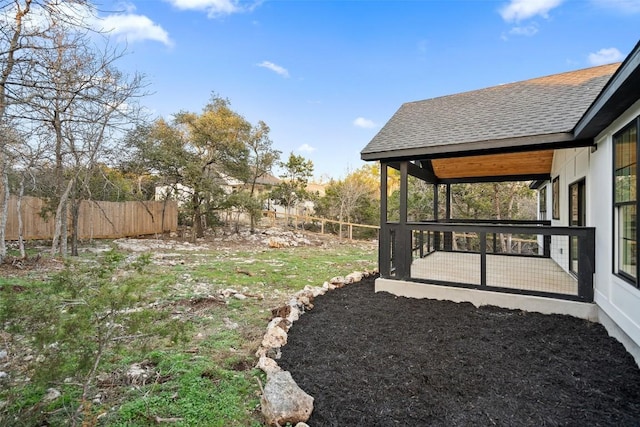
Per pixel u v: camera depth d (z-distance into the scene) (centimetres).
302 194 1970
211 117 1489
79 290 207
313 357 329
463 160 767
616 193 363
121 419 220
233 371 294
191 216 1473
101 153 923
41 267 725
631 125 317
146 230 1488
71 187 908
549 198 879
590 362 317
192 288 604
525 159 766
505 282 534
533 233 466
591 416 237
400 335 386
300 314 461
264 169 1738
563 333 386
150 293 546
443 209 1659
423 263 718
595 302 425
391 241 601
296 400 232
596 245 423
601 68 627
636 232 308
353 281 686
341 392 265
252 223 1647
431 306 496
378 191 2280
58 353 200
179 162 1388
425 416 236
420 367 309
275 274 774
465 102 695
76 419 209
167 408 235
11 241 1074
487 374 296
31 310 191
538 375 294
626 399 257
